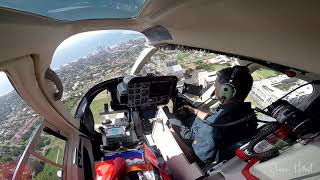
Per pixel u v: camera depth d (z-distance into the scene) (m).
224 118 1.15
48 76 1.28
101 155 1.57
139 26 1.17
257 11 0.64
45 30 0.91
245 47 0.89
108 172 1.08
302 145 0.96
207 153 1.18
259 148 1.01
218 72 1.21
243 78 1.14
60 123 1.48
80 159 1.44
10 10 0.67
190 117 1.64
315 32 0.61
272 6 0.59
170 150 1.32
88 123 1.75
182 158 1.21
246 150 1.02
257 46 0.83
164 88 1.80
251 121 1.17
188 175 1.14
